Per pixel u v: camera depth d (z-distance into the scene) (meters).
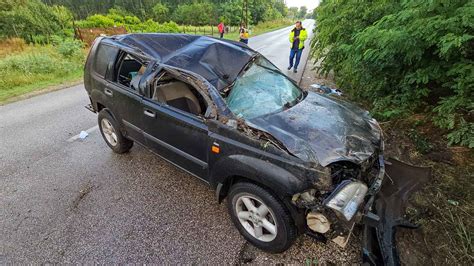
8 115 5.93
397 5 4.91
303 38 8.98
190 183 3.45
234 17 50.38
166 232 2.68
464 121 3.56
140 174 3.65
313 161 2.05
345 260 2.34
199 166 2.77
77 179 3.56
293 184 1.99
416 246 2.40
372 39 4.32
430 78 4.08
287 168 2.05
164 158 3.29
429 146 3.88
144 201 3.13
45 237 2.64
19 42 14.98
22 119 5.67
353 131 2.58
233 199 2.50
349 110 3.05
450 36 3.21
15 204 3.11
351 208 1.93
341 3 7.18
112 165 3.88
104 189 3.36
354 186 2.05
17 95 7.49
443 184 3.13
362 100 5.93
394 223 2.38
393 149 3.99
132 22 37.41
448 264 2.23
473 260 2.25
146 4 62.00
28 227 2.77
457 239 2.45
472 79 3.40
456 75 3.87
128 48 3.44
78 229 2.73
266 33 29.86
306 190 2.01
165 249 2.49
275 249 2.33
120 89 3.44
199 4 52.34
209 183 2.75
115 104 3.57
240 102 2.80
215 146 2.46
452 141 3.51
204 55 3.28
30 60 9.95
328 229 1.99
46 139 4.71
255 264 2.33
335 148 2.28
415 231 2.53
